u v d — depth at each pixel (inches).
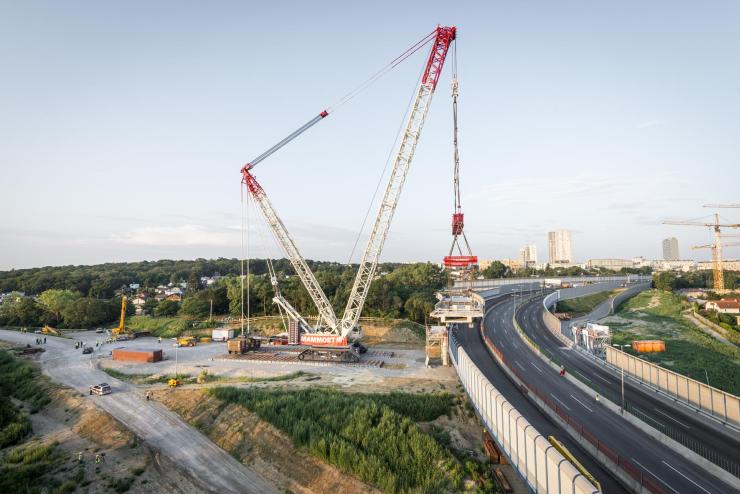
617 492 1315.2
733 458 1465.3
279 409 2397.9
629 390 2228.1
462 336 3690.9
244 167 3506.4
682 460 1478.8
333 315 3754.9
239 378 3154.5
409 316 4798.2
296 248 3725.4
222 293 5816.9
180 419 2519.7
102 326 5728.3
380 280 5334.6
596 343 3208.7
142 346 4451.3
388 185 3198.8
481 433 2187.5
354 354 3533.5
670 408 1959.9
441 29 2824.8
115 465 2021.4
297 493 1855.3
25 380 3206.2
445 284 6353.3
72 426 2465.6
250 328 5123.0
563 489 1171.9
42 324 5812.0
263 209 3629.4
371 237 3368.6
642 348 3398.1
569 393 2208.4
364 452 1972.2
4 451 2198.6
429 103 2970.0
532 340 3469.5
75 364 3666.3
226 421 2406.5
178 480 1924.2
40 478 1920.5
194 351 4165.8
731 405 1768.0
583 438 1615.4
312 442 2036.2
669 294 6417.3
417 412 2351.1
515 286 7313.0
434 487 1731.1
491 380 2466.8
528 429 1403.8
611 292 7135.8
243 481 1941.4
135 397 2807.6
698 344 3700.8
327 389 2704.2
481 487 1713.8
